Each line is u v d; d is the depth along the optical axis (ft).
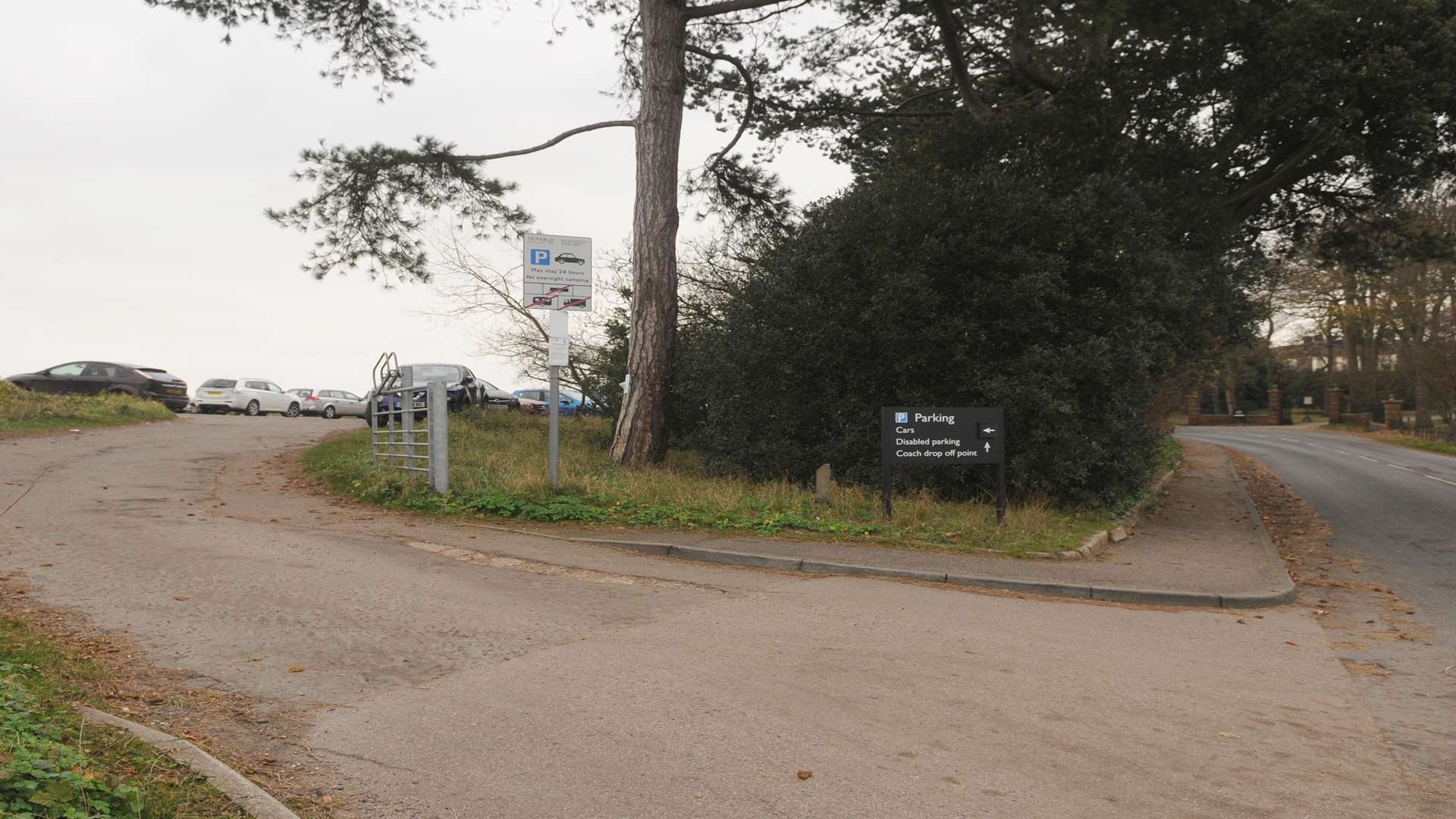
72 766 11.68
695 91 72.13
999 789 14.21
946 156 58.18
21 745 11.78
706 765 14.69
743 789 13.83
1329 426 187.93
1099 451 48.44
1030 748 15.94
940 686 19.36
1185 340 55.93
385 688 18.12
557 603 26.04
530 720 16.47
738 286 76.74
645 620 24.40
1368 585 33.99
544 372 90.27
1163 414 76.74
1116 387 49.32
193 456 60.59
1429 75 50.65
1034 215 49.42
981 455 42.45
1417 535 47.32
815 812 13.15
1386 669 22.43
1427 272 135.85
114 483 45.75
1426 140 53.57
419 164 61.93
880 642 22.89
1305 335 190.29
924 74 70.28
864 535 38.09
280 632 21.63
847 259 52.13
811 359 52.54
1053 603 28.86
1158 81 55.83
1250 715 18.29
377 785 13.67
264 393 134.72
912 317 50.26
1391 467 90.58
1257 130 57.62
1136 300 49.06
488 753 14.94
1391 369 178.91
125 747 13.12
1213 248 58.08
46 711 13.88
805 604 27.02
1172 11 50.60
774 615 25.43
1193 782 14.78
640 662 20.29
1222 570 34.47
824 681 19.36
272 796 12.58
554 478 44.50
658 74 59.72
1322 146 54.80
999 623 25.58
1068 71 59.36
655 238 60.08
